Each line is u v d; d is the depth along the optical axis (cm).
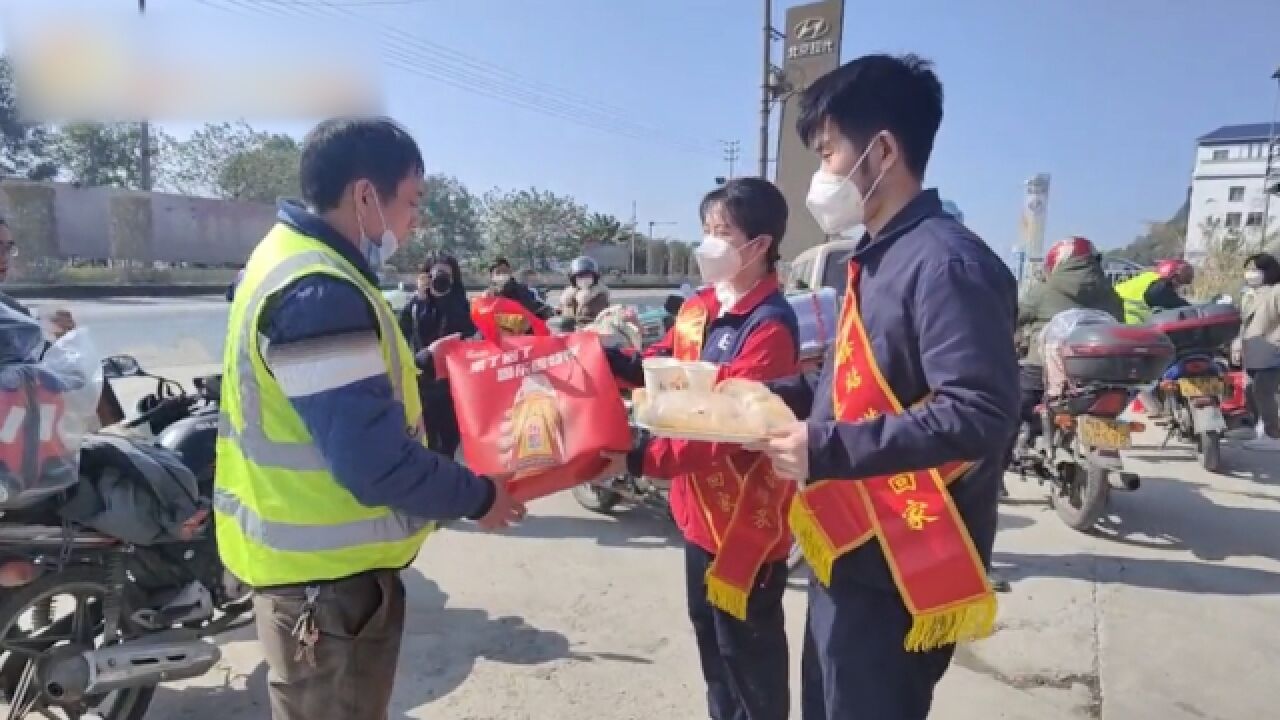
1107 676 315
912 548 156
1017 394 143
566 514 505
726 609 217
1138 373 436
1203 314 598
